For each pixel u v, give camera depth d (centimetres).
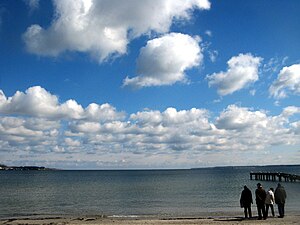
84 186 8606
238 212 3148
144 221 2394
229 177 14125
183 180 11744
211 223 2195
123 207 3988
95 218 2803
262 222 2177
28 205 4328
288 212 3017
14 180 12388
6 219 2778
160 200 4812
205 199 4869
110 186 8562
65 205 4297
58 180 12544
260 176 10812
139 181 11412
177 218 2706
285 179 9400
